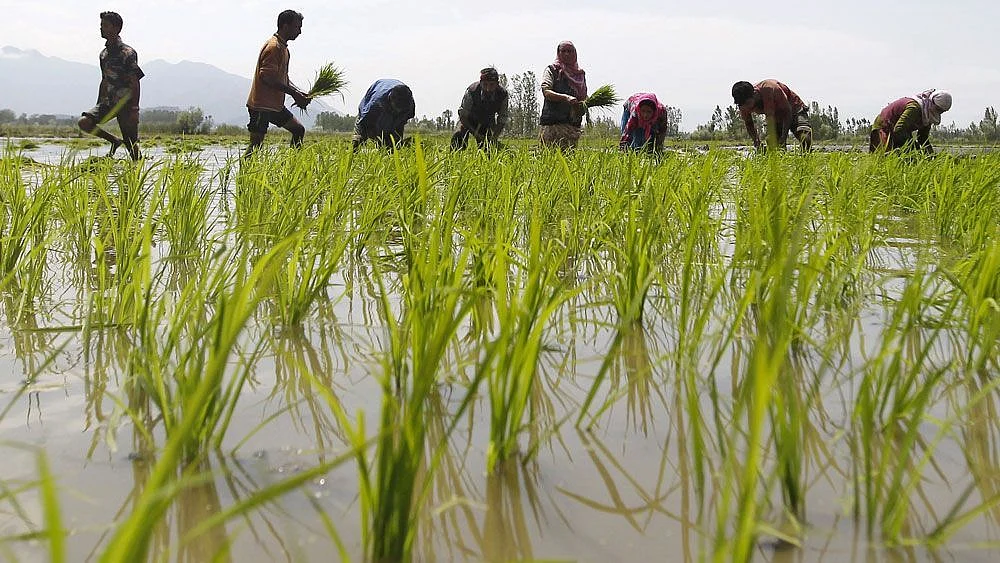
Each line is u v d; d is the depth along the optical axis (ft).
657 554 5.09
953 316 9.89
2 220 14.17
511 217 15.38
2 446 6.50
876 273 13.43
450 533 5.33
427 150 26.78
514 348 6.36
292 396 7.79
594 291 12.32
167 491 3.33
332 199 15.39
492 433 6.22
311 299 10.39
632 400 7.81
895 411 6.88
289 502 5.62
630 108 37.52
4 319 10.46
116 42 34.19
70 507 5.48
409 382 7.96
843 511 5.57
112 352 8.99
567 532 5.37
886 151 34.45
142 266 8.84
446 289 6.24
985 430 7.08
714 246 11.67
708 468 6.31
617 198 16.08
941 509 5.67
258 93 35.68
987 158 25.52
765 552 5.04
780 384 7.09
